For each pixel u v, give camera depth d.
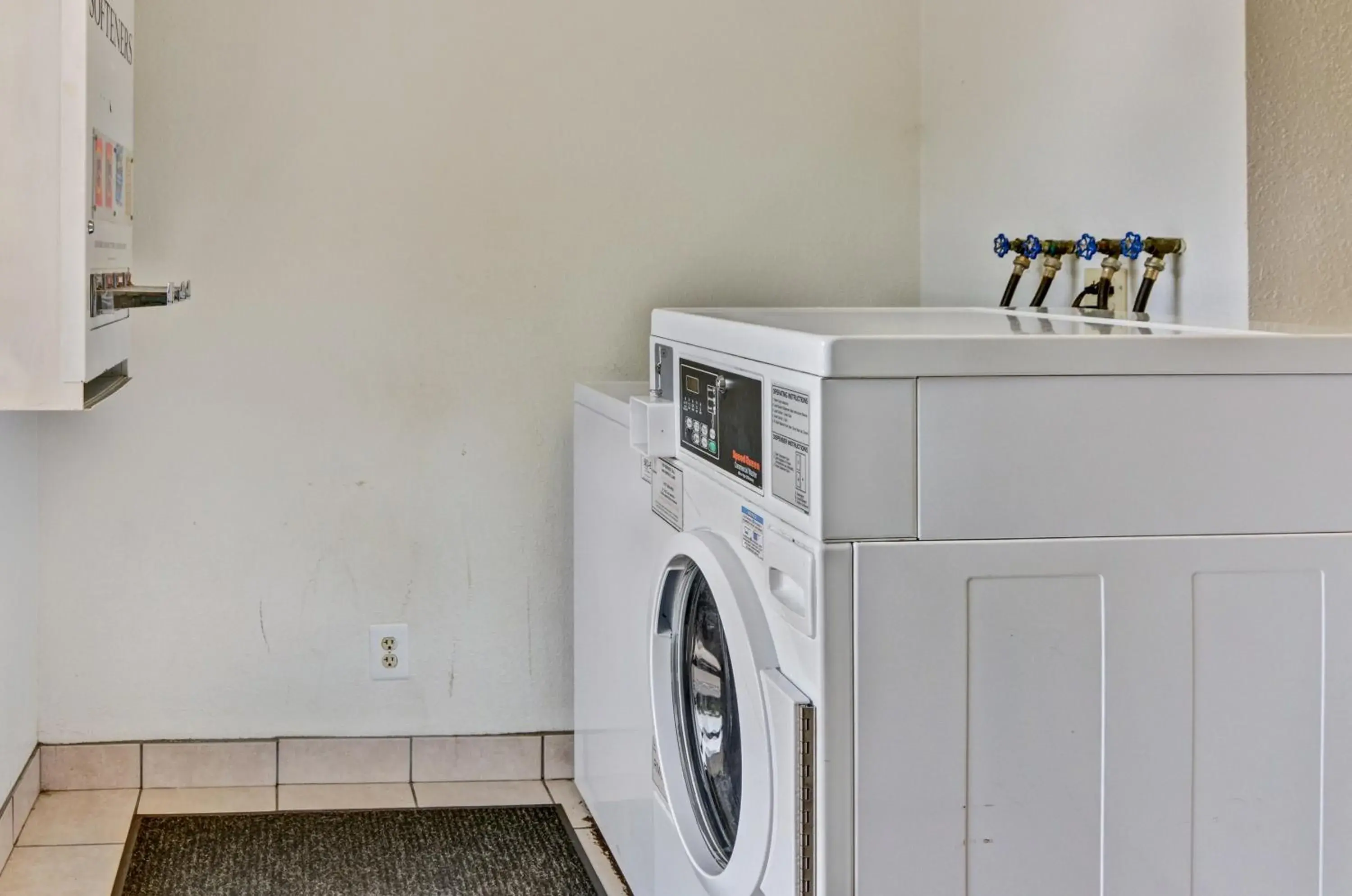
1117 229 2.04
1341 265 1.76
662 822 1.85
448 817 2.50
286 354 2.59
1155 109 1.93
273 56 2.53
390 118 2.59
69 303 1.58
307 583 2.63
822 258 2.77
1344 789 1.30
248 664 2.63
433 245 2.62
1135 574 1.25
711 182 2.71
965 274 2.58
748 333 1.41
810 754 1.22
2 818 2.21
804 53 2.73
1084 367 1.23
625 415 2.07
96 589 2.57
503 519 2.69
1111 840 1.27
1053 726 1.25
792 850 1.24
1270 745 1.29
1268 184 1.74
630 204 2.69
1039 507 1.23
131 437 2.55
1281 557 1.27
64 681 2.57
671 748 1.81
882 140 2.77
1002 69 2.40
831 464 1.20
